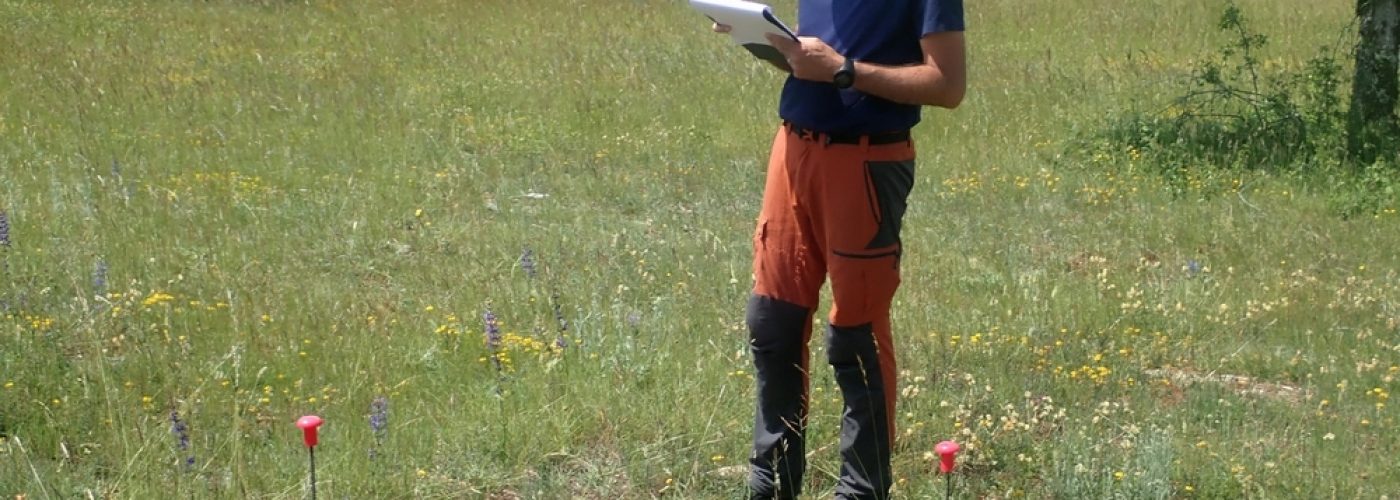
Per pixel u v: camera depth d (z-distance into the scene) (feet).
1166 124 34.19
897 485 13.44
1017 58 46.37
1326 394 17.35
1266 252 25.14
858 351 11.96
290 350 16.96
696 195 28.66
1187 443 15.02
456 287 20.79
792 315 12.11
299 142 32.19
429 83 39.29
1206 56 47.19
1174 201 29.48
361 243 23.47
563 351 16.74
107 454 13.70
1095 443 14.62
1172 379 18.03
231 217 24.85
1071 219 27.68
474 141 32.96
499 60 43.37
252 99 36.37
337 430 14.47
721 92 39.34
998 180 30.63
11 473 13.06
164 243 22.44
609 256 23.07
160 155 30.01
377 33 47.55
